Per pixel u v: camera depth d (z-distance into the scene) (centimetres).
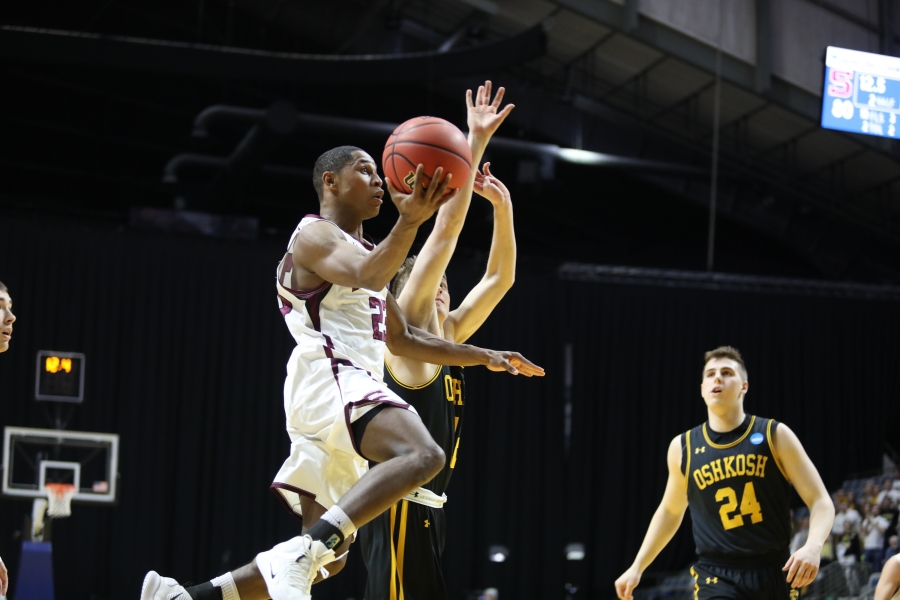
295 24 1434
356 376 228
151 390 1163
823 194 1415
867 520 1081
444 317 310
